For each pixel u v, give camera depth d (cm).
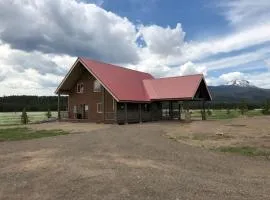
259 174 920
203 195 684
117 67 3847
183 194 690
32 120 4181
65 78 3475
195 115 5097
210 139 1755
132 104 3497
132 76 3891
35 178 846
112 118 3164
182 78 3753
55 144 1518
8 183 802
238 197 674
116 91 3139
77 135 1958
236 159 1166
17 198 684
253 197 677
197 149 1394
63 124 3105
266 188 755
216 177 863
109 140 1658
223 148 1424
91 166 976
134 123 3291
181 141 1681
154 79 3922
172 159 1126
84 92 3575
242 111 5666
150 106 3772
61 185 771
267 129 2283
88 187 747
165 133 2088
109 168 946
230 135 1920
